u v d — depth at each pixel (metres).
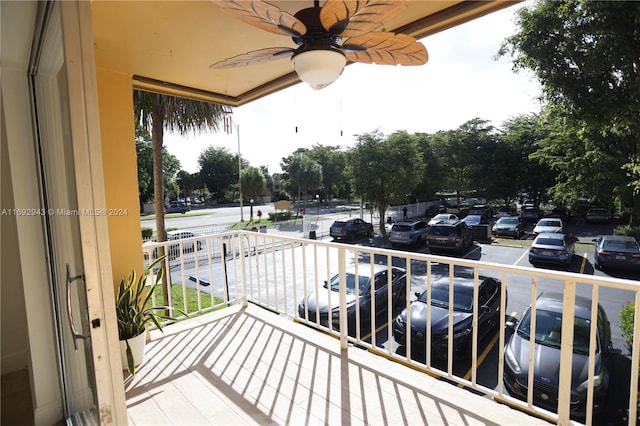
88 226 1.08
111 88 2.62
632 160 7.07
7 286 2.38
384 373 2.18
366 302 5.10
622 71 4.92
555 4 5.60
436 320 4.27
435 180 21.83
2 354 2.43
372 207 16.16
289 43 2.29
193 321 3.05
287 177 29.34
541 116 8.95
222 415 1.84
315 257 2.70
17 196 1.67
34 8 1.25
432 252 12.12
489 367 4.20
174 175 31.25
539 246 9.96
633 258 8.72
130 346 2.29
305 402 1.92
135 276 2.59
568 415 1.61
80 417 1.45
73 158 1.05
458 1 1.85
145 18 1.88
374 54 1.68
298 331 2.81
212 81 3.01
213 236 3.33
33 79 1.58
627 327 4.00
